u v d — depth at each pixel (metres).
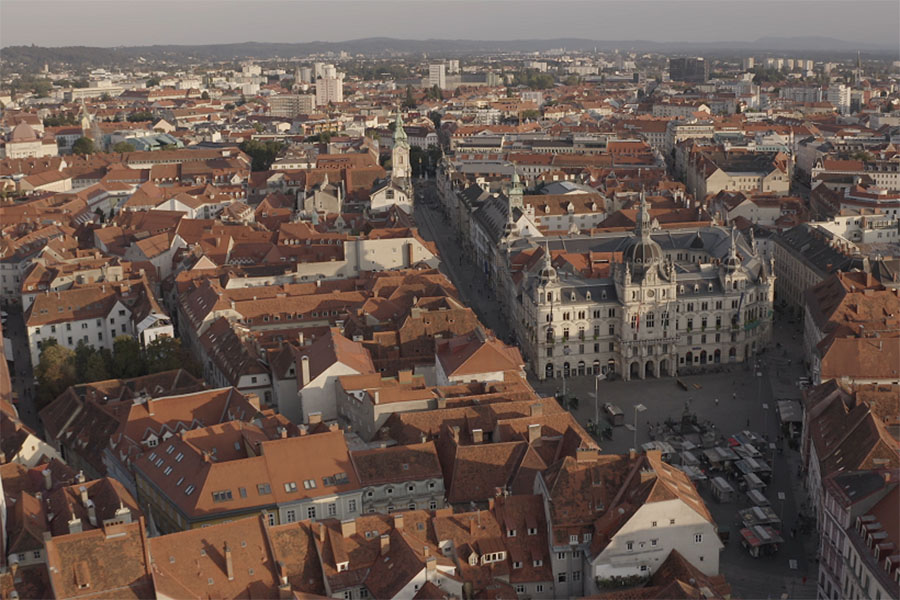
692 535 163.62
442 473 189.00
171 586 148.00
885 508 158.12
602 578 161.88
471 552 164.12
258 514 167.75
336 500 181.50
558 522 165.88
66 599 143.38
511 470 187.75
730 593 166.38
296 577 156.38
